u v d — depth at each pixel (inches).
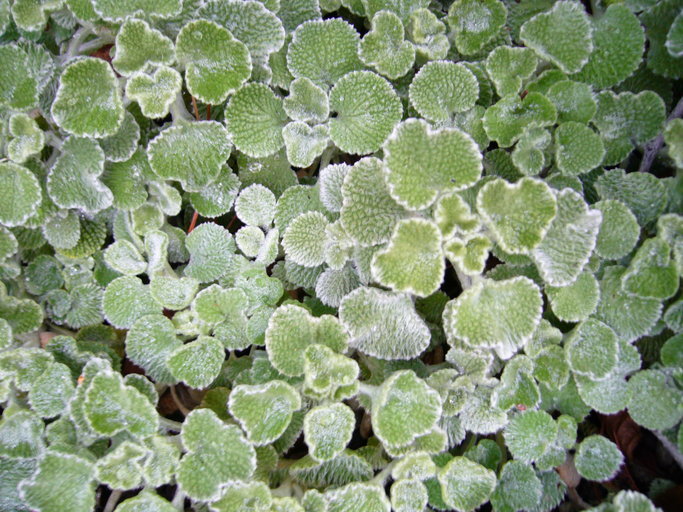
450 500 8.1
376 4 9.7
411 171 8.2
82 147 9.0
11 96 8.8
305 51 9.5
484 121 9.0
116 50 8.8
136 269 9.3
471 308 8.2
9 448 8.3
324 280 9.2
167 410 9.5
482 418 8.6
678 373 8.5
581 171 8.9
